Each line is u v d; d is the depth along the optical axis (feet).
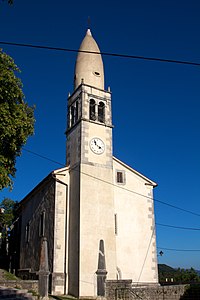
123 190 98.07
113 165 99.19
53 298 73.05
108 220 89.20
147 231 96.94
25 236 113.50
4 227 145.07
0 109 49.93
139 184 101.19
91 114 99.35
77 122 97.40
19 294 60.80
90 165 92.17
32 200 113.39
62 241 88.38
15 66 53.52
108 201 91.15
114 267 84.99
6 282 70.23
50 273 84.94
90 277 81.51
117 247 91.20
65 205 92.17
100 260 72.79
